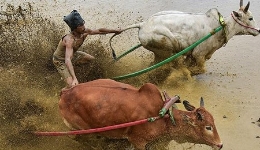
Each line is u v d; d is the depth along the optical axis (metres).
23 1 10.88
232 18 7.66
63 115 5.38
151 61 8.37
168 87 7.72
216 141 5.08
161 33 7.32
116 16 10.35
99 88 5.23
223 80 8.05
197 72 7.87
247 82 8.01
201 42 7.42
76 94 5.27
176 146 6.19
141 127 5.12
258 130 6.67
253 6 10.66
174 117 5.17
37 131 5.91
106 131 5.28
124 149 5.58
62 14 10.24
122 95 5.13
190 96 7.50
